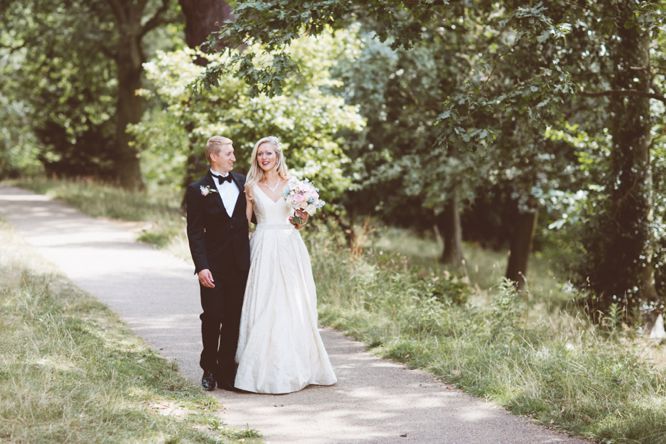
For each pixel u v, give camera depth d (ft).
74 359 19.20
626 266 35.40
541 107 25.85
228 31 25.09
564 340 24.22
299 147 42.32
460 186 54.70
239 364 18.86
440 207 59.16
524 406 17.54
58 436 13.93
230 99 41.57
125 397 16.96
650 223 35.24
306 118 41.14
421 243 81.51
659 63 34.30
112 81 93.30
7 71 93.30
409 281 33.53
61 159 93.71
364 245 46.65
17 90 94.32
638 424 15.76
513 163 44.75
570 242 48.26
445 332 25.32
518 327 25.54
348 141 54.13
